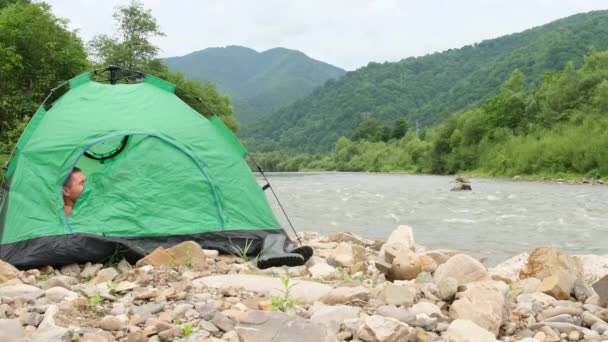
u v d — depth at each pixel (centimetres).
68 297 544
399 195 2914
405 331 427
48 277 692
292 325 396
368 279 710
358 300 533
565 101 6575
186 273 668
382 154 10775
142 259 716
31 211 772
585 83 6481
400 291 544
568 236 1371
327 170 12850
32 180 794
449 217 1783
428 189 3541
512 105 7138
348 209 2058
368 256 908
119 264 735
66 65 4122
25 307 502
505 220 1705
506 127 7106
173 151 845
